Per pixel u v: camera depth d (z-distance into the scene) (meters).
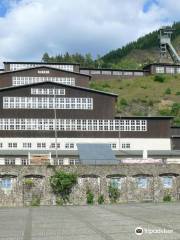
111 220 36.31
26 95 85.44
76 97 86.81
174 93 146.88
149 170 55.16
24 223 35.66
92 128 86.38
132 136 87.12
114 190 54.00
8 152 80.69
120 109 125.94
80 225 33.56
